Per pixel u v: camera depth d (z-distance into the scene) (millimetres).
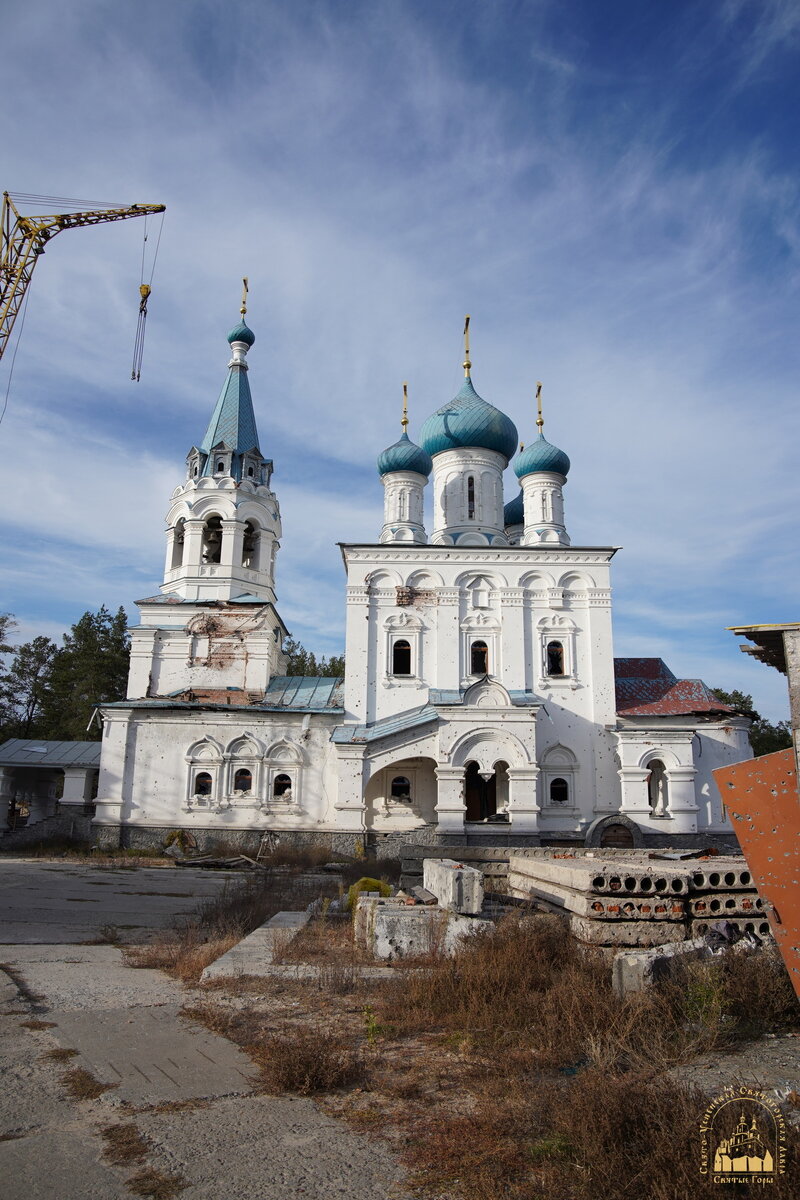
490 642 41688
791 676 7469
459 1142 6234
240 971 11789
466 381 51562
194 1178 5688
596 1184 5449
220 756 40344
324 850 36656
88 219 44094
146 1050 8430
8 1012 9758
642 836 36719
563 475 48188
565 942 11750
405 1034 9039
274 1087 7379
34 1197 5379
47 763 44969
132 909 20562
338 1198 5449
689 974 9680
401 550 42469
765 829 8008
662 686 43250
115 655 69750
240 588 45156
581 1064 7938
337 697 42969
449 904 14000
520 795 36906
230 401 49156
